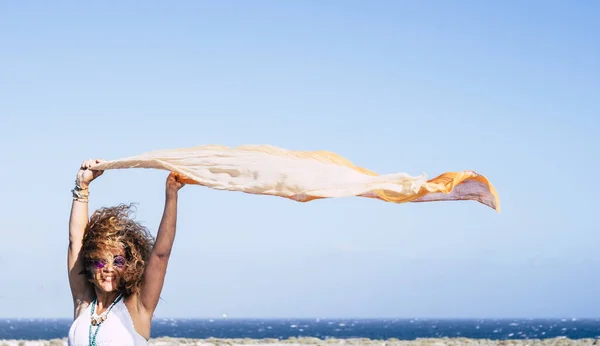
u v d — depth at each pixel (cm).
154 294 436
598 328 19638
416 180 425
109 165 446
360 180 427
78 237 448
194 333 14600
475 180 455
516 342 4681
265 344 4669
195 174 436
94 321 427
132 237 433
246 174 431
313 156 439
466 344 4656
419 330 18100
